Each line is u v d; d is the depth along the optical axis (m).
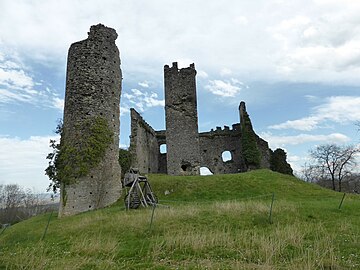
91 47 27.02
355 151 48.19
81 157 24.23
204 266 8.67
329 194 24.75
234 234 11.92
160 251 10.34
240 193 25.16
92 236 12.96
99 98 26.25
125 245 11.36
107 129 26.05
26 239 14.86
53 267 9.20
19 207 74.56
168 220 14.23
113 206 23.98
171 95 42.47
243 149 44.44
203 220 14.15
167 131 41.59
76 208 23.27
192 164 40.56
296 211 15.52
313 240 10.91
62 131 25.64
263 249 9.59
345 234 11.50
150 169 45.31
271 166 45.91
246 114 45.53
